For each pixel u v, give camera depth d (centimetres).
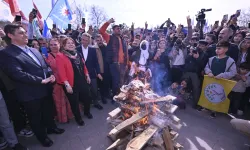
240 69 364
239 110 392
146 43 451
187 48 496
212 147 276
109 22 410
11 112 283
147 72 448
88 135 304
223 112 372
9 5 464
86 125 337
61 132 309
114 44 427
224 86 363
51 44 326
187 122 352
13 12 466
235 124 274
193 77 422
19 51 234
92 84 402
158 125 237
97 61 405
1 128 243
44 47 427
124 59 451
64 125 336
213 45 429
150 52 472
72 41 321
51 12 619
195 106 419
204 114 389
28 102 244
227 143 287
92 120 356
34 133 277
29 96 243
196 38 523
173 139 255
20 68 227
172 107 276
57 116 340
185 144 282
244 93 383
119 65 437
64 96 332
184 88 436
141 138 212
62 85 311
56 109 329
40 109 262
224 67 363
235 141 292
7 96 272
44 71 265
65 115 335
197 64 423
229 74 354
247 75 357
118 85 441
